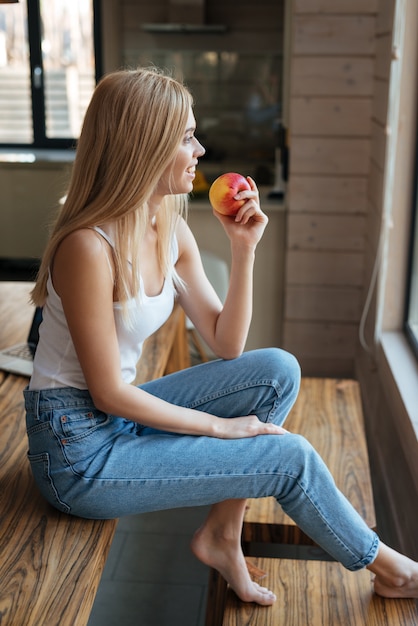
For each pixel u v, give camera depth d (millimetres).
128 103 1530
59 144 6723
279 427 1703
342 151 3826
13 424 2051
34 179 6078
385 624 1669
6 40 6527
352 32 3678
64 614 1360
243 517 1896
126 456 1624
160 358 2436
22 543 1571
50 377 1639
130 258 1592
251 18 6191
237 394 1795
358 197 3881
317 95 3766
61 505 1648
